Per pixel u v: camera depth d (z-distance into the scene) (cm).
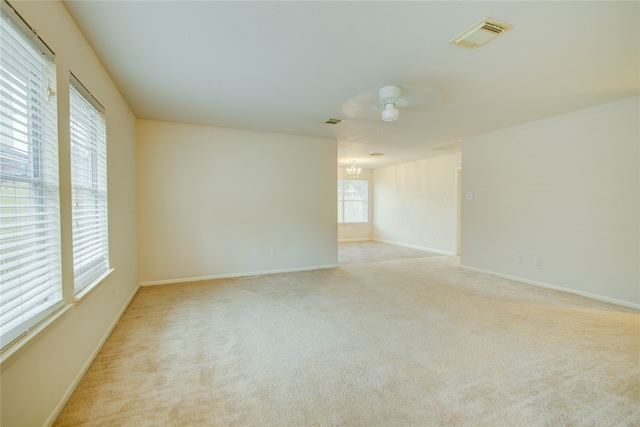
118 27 202
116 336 264
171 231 441
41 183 160
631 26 201
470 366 216
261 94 325
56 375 163
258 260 496
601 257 361
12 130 136
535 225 430
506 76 280
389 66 260
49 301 161
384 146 606
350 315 315
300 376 204
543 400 179
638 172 331
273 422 161
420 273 504
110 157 276
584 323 293
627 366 216
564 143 395
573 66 260
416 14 189
